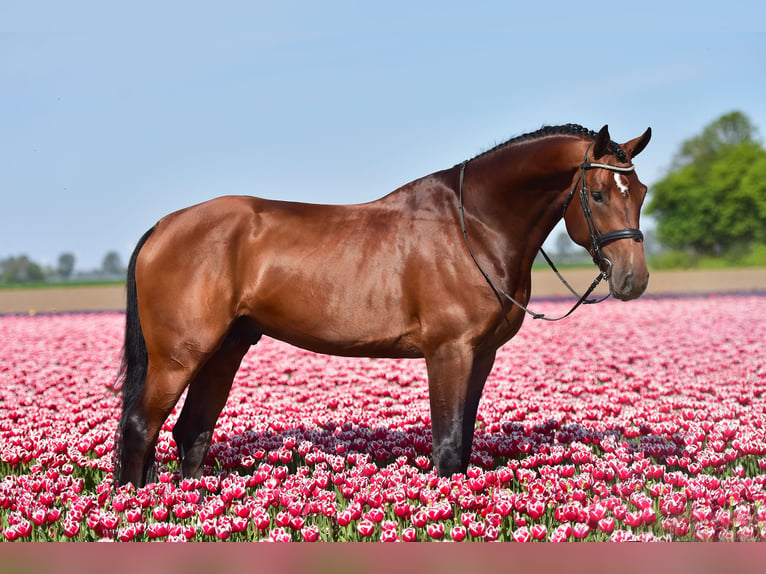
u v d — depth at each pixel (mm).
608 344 15945
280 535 5090
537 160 6031
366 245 6215
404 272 6121
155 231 6496
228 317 6281
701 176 86688
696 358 13758
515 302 6156
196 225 6332
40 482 6207
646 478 6449
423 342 6117
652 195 86875
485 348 6242
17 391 11734
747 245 82312
